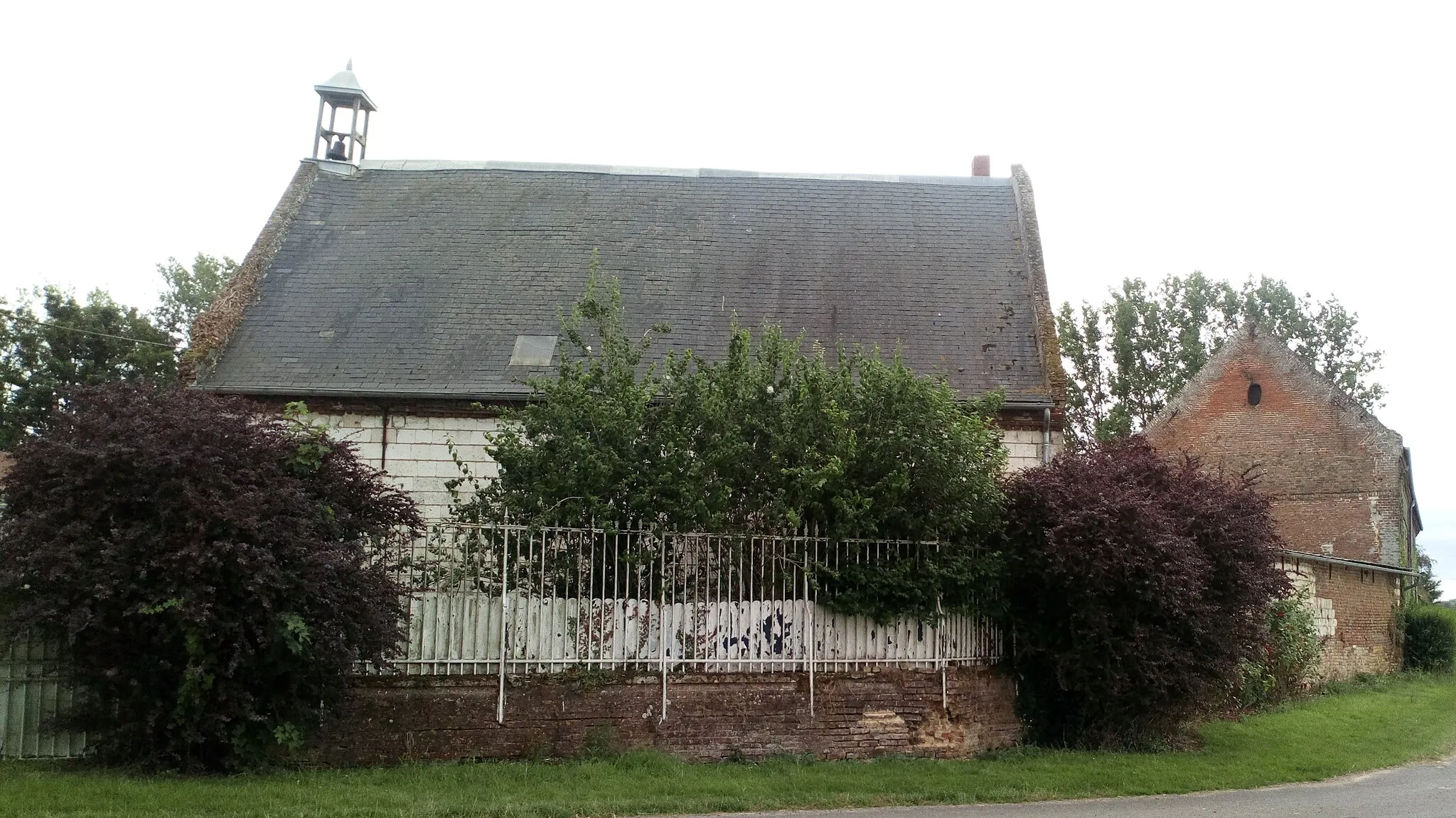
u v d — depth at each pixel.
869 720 11.51
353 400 15.84
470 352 16.62
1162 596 11.61
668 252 19.16
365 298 17.73
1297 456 30.44
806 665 11.32
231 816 7.55
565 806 8.29
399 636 9.78
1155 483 13.21
